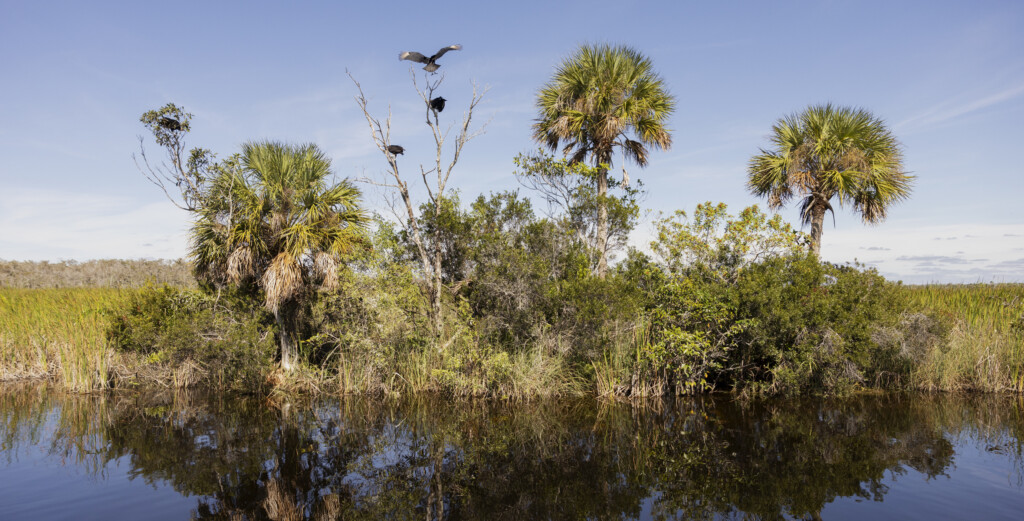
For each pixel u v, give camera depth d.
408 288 11.80
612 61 14.77
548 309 11.88
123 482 6.44
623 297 11.07
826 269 11.08
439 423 9.30
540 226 12.46
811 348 10.39
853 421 9.16
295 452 7.67
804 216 16.22
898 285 11.62
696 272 11.41
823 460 7.23
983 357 11.41
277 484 6.43
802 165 15.59
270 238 11.73
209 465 7.09
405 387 11.71
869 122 15.36
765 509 5.69
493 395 11.09
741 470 6.92
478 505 5.85
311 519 5.45
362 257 11.70
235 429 8.86
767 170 16.16
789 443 8.00
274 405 10.67
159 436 8.43
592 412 10.04
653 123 14.86
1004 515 5.41
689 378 11.36
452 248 12.92
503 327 12.05
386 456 7.54
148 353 12.84
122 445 7.95
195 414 9.90
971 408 9.94
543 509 5.75
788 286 10.78
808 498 5.95
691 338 10.50
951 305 14.84
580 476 6.75
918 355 11.48
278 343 12.76
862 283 11.09
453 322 12.12
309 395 11.52
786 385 11.09
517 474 6.82
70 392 11.88
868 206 15.91
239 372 12.04
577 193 14.27
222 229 11.59
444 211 12.35
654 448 7.85
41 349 13.47
